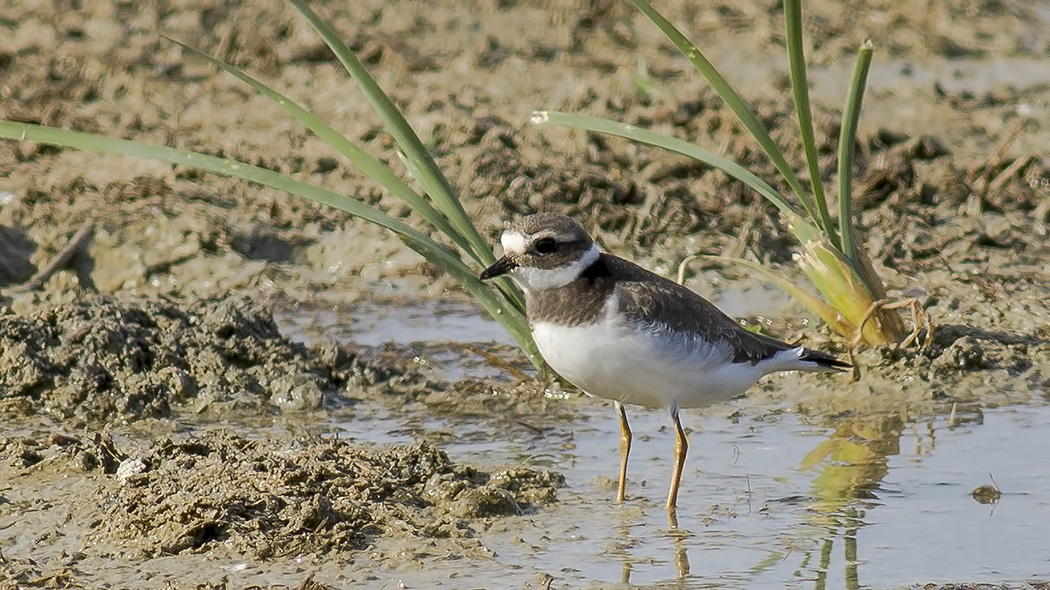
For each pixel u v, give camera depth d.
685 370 9.89
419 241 11.96
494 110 19.39
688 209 16.80
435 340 14.12
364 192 17.19
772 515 10.03
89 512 9.67
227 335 13.05
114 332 12.52
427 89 19.98
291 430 11.71
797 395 12.81
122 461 10.49
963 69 22.30
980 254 16.08
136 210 16.31
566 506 10.19
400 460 10.59
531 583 8.77
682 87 20.41
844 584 8.82
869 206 17.31
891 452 11.36
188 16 23.17
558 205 16.86
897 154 18.31
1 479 10.28
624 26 23.62
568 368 9.98
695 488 10.58
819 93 20.83
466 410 12.34
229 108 19.75
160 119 19.34
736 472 10.94
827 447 11.50
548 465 11.09
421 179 12.22
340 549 9.18
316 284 15.57
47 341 12.49
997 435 11.69
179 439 11.27
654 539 9.58
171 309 13.35
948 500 10.30
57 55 21.50
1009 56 22.94
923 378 12.86
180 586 8.59
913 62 22.64
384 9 23.86
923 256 16.12
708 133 18.62
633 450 11.45
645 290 9.78
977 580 8.86
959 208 17.17
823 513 10.06
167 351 12.52
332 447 10.65
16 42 22.11
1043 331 13.95
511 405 12.49
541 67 21.48
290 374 12.52
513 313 12.60
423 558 9.11
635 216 16.69
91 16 23.30
